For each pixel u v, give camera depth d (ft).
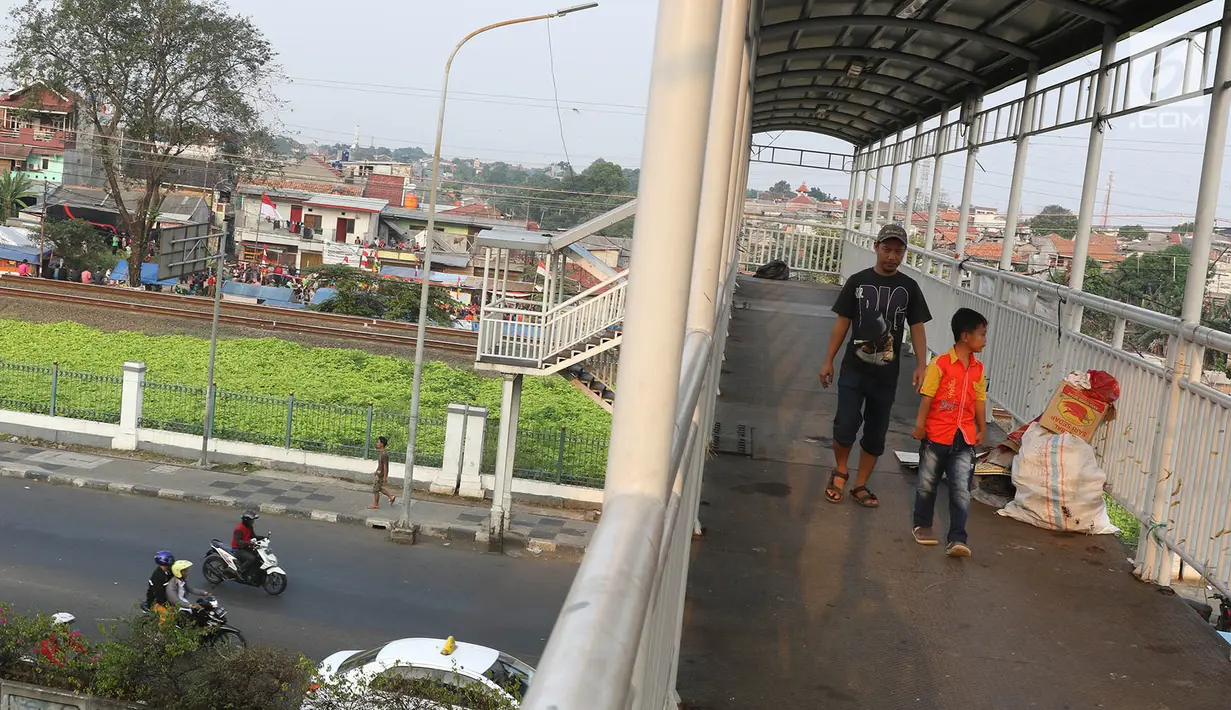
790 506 18.58
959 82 39.14
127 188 149.18
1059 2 23.98
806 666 11.99
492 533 63.31
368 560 59.67
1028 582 15.44
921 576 15.38
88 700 38.63
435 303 139.95
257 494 70.13
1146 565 15.81
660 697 6.86
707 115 4.65
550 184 255.29
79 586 52.90
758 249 86.79
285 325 102.58
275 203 191.01
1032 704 11.48
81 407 80.38
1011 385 25.76
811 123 69.87
